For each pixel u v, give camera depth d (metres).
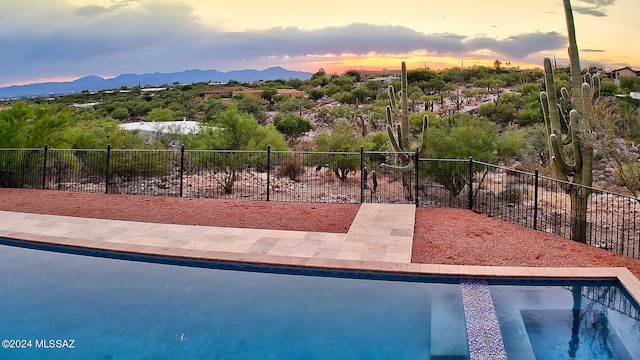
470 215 9.06
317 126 40.91
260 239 7.32
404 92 13.40
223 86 102.31
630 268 6.09
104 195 11.14
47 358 4.17
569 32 9.35
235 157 14.66
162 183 15.10
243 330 4.71
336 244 7.03
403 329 4.68
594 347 4.23
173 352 4.30
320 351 4.30
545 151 19.17
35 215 8.95
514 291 5.53
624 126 10.73
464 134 14.12
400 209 9.31
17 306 5.28
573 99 9.36
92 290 5.72
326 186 15.23
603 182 14.54
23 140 14.51
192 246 6.97
